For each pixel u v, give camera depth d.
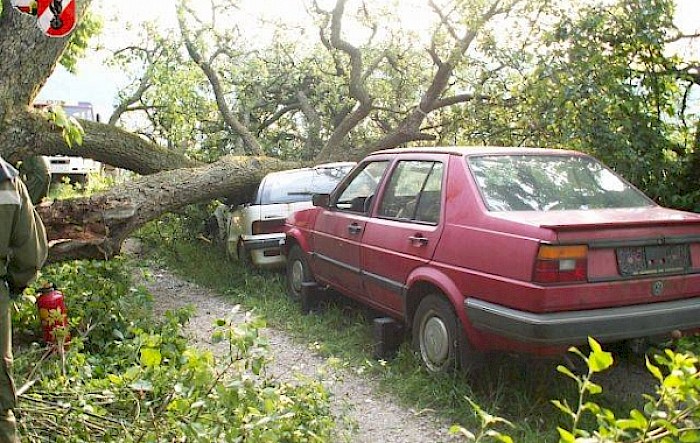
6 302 3.06
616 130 7.70
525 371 4.88
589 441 2.30
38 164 7.71
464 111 10.12
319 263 6.86
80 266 6.19
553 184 5.01
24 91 6.18
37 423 3.58
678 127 8.08
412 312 5.29
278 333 6.69
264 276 8.84
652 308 4.24
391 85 13.25
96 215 6.08
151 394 3.73
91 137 8.52
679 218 4.47
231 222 9.39
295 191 8.80
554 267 4.01
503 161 5.14
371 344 6.00
